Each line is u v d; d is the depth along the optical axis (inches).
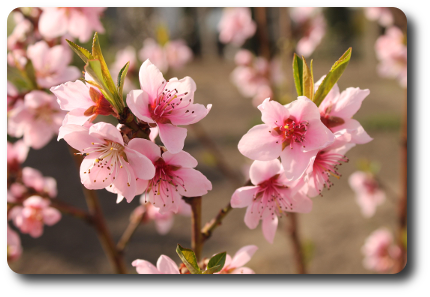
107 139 14.3
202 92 93.6
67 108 14.4
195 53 106.9
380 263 29.7
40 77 18.1
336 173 15.3
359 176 29.3
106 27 59.1
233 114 81.0
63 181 55.9
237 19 32.8
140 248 41.8
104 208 50.6
